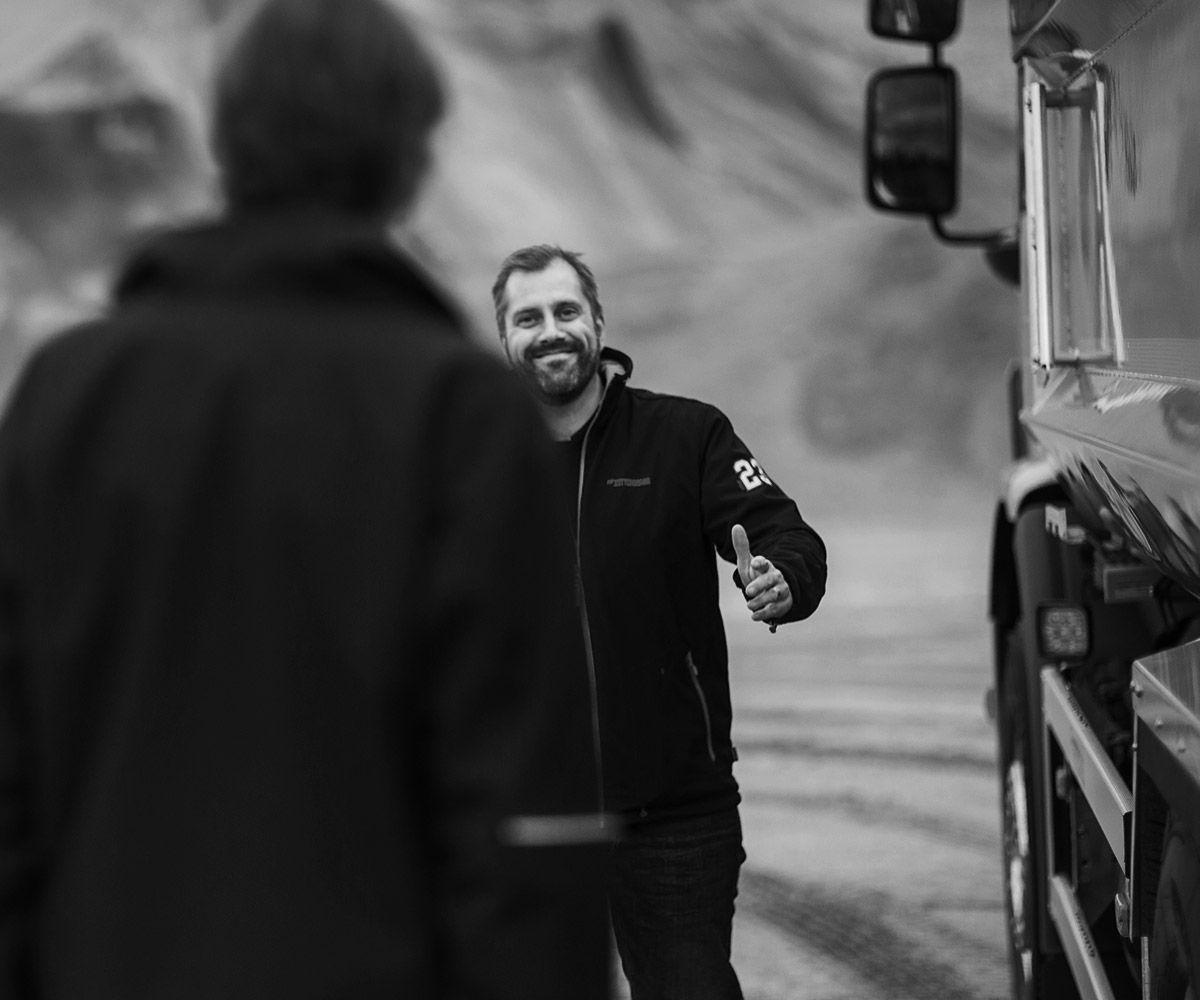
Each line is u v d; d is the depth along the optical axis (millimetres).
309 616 2764
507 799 2715
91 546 2826
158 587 2789
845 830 12836
